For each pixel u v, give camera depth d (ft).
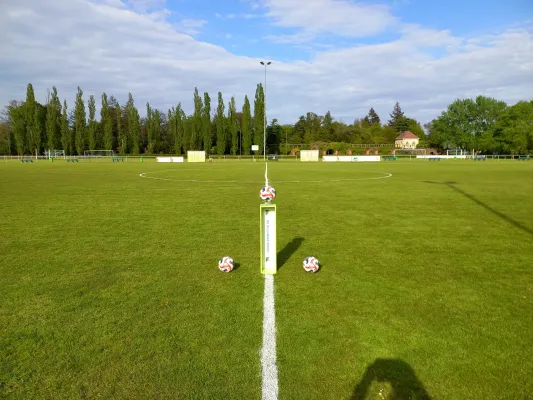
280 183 63.82
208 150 254.68
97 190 52.65
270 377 9.25
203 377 9.27
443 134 275.18
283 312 12.85
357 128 335.88
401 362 9.89
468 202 39.96
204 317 12.50
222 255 19.89
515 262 18.65
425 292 14.67
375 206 37.14
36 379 9.27
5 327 11.91
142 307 13.32
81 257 19.58
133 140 260.01
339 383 9.04
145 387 8.93
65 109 240.53
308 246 21.74
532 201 40.65
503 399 8.52
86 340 11.07
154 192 50.14
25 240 23.27
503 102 259.60
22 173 90.68
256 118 250.37
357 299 13.98
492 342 10.91
